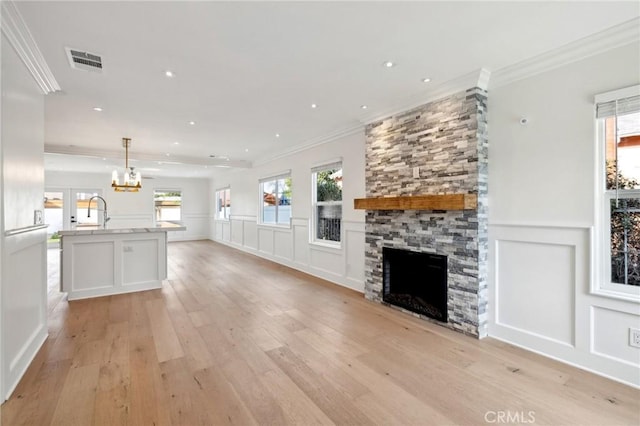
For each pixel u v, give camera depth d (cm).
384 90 328
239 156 737
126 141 548
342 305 400
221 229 1073
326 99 354
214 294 450
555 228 258
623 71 223
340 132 489
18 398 203
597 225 237
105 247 443
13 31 204
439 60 265
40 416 186
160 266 481
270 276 568
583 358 242
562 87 253
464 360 256
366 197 429
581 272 244
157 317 355
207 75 289
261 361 254
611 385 221
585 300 242
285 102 362
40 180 280
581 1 189
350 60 264
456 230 314
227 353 268
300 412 192
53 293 455
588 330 240
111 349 274
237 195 934
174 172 978
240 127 471
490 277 301
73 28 212
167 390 213
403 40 234
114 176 530
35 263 265
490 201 301
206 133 507
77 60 257
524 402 202
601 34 224
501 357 261
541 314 268
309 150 579
